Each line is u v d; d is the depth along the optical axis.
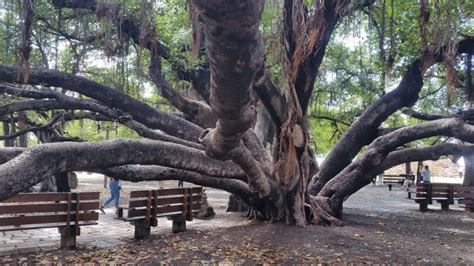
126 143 6.64
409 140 11.34
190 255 7.54
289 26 6.43
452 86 6.72
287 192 10.32
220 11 2.91
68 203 7.98
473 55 10.76
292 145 8.44
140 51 9.49
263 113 13.58
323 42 8.69
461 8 8.33
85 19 10.90
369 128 12.34
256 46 3.49
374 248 8.51
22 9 8.52
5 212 7.33
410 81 11.79
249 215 12.01
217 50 3.35
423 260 7.67
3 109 10.27
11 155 7.53
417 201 16.09
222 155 6.48
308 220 10.79
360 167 11.74
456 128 10.49
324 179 12.64
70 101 10.51
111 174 8.27
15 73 9.52
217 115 4.71
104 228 10.33
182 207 9.94
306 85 9.01
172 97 11.73
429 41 7.00
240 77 3.69
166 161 7.38
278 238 9.05
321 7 5.98
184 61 11.21
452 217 14.16
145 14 7.61
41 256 7.36
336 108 18.09
